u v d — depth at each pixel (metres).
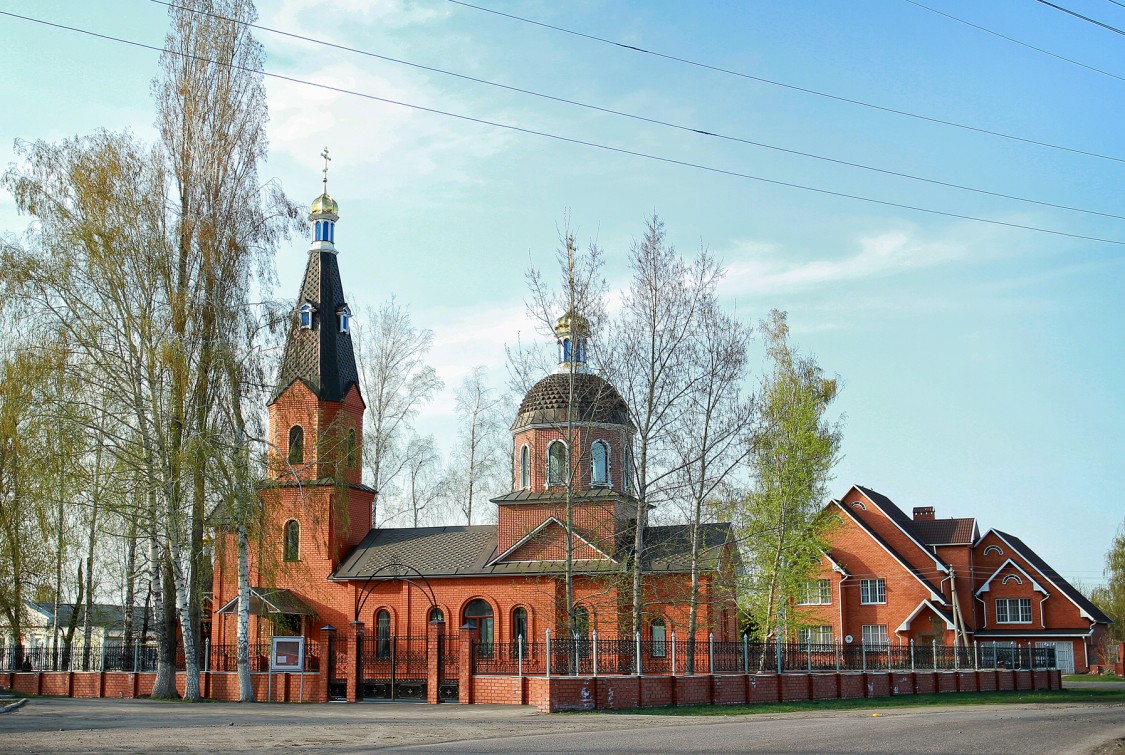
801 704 33.31
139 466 32.88
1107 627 69.12
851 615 64.31
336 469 40.62
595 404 38.69
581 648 33.28
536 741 20.31
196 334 32.78
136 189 32.75
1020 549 67.25
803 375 48.09
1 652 41.72
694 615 36.72
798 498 43.06
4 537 36.25
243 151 34.97
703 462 37.12
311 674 39.41
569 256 37.41
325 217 49.31
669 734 21.78
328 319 48.34
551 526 44.72
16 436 31.66
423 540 48.09
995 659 46.59
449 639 41.91
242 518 32.53
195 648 34.84
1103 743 20.88
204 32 35.12
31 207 31.69
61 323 31.59
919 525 69.25
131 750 18.06
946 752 18.52
